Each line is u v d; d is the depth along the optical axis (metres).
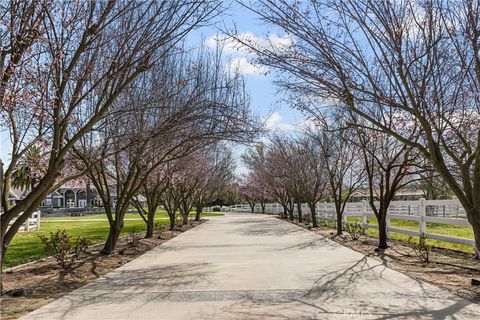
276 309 6.96
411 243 16.11
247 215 55.41
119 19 10.39
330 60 8.60
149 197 21.39
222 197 83.44
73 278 10.17
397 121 12.91
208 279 9.74
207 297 7.94
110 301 7.75
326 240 18.62
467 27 7.88
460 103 12.01
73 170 15.80
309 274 10.13
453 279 9.14
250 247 16.34
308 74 8.73
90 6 8.83
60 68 9.05
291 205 38.12
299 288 8.57
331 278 9.56
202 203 40.34
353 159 21.44
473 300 7.29
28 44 7.91
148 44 9.45
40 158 12.52
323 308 6.96
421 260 11.87
